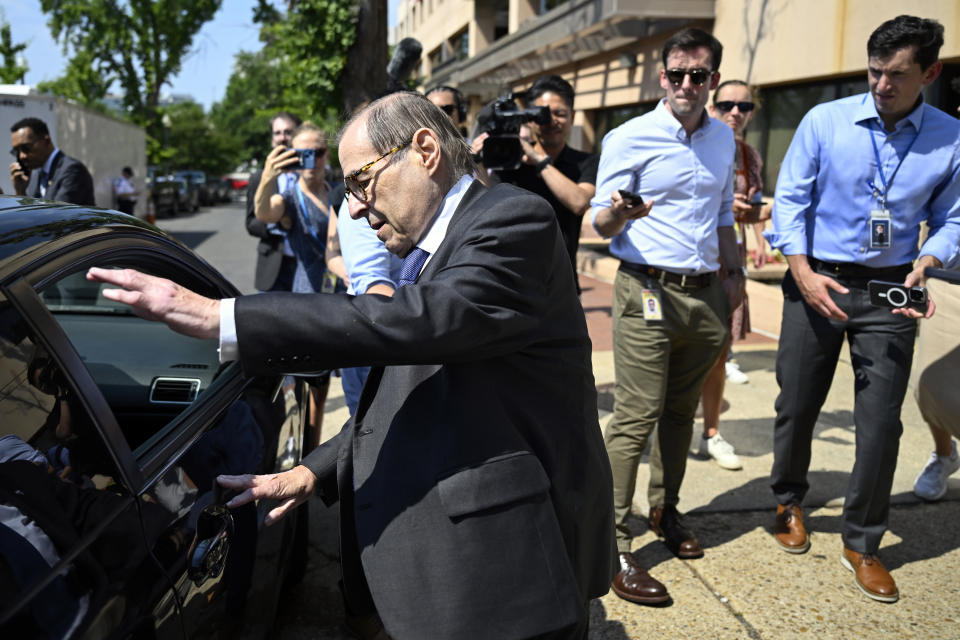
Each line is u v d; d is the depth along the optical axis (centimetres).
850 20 827
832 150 286
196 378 209
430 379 150
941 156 279
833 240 292
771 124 1021
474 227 141
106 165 1633
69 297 217
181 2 3794
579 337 156
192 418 186
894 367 285
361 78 870
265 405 228
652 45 1288
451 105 362
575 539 157
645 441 289
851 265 290
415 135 147
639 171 287
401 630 140
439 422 146
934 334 330
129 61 3822
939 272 257
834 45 854
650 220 286
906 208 283
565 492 155
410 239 154
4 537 114
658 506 321
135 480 148
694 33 275
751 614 277
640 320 285
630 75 1377
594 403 163
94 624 121
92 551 128
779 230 299
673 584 295
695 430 455
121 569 132
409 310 130
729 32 1073
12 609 109
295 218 364
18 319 133
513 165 306
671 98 282
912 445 430
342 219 254
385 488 146
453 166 152
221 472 180
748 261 909
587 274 1127
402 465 146
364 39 858
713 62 278
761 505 360
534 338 147
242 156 7194
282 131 442
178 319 123
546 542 144
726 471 397
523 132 323
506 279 138
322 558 311
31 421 129
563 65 1712
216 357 220
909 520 348
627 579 286
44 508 123
